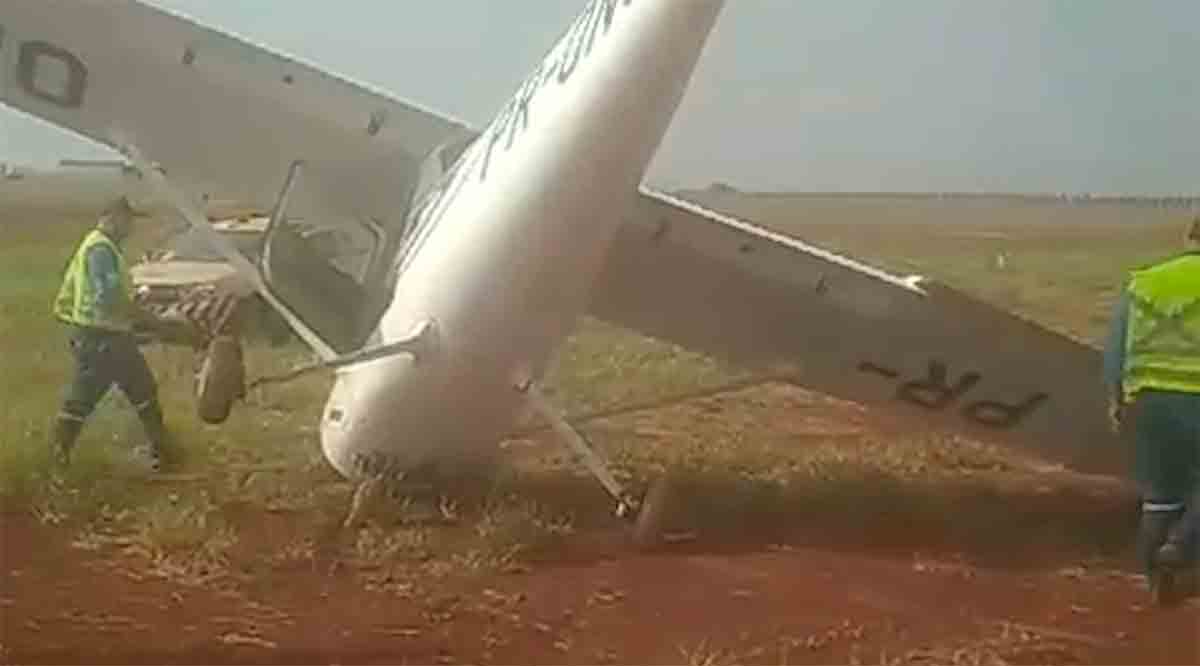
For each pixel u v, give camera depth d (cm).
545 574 934
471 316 989
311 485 1123
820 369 1272
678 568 958
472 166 1024
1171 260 940
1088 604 918
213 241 1130
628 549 998
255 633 820
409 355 1005
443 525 1020
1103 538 1090
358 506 1034
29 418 1366
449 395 1013
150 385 1216
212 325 1229
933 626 860
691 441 1411
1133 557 1034
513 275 973
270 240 1146
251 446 1281
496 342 995
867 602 903
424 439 1038
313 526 1008
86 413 1211
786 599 899
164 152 1193
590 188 944
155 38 1118
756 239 1152
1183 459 927
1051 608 908
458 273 988
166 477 1161
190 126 1170
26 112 1184
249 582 899
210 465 1205
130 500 1055
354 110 1132
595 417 1114
